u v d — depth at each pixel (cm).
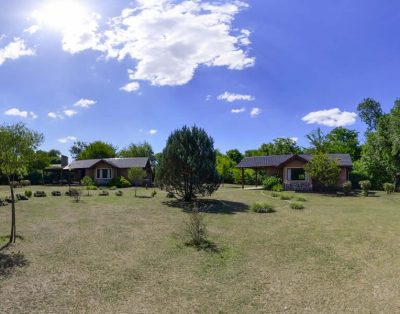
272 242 1273
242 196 2867
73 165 5159
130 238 1285
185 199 2330
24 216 1711
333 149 6106
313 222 1659
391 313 721
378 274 952
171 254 1099
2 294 767
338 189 3544
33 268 929
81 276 890
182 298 784
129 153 7569
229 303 764
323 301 781
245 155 7012
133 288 830
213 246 1199
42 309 705
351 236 1366
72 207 2084
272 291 834
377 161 3878
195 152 2266
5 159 1130
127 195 2945
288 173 3722
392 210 2070
